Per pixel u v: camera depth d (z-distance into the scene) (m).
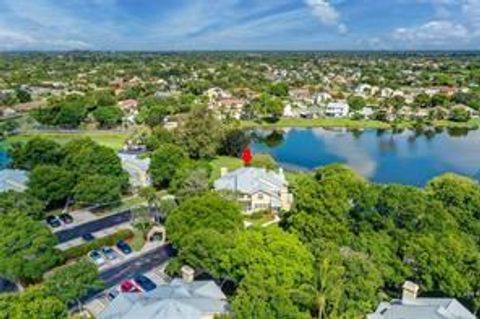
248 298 42.19
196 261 52.62
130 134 152.12
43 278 56.53
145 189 85.94
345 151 149.25
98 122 167.62
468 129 185.88
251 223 78.81
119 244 66.50
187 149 123.31
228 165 118.44
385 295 51.44
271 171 96.88
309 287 45.31
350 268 47.38
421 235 54.22
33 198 73.38
